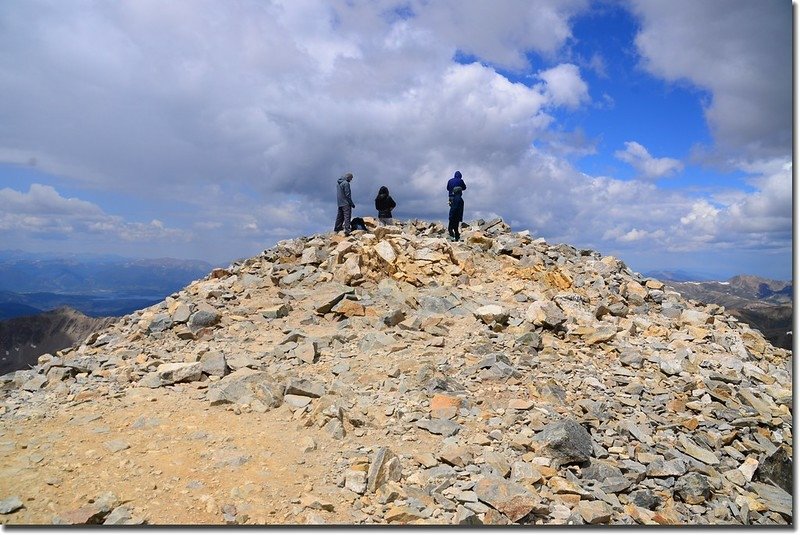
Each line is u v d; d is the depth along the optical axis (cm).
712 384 1100
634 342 1335
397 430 780
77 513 510
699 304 1858
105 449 663
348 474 631
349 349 1148
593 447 799
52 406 830
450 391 928
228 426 761
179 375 945
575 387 1016
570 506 633
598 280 1798
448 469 666
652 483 752
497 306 1377
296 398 861
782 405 1084
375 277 1622
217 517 532
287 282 1652
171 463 636
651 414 959
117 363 1067
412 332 1250
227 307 1457
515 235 2366
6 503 519
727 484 799
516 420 834
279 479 614
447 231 2427
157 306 1558
